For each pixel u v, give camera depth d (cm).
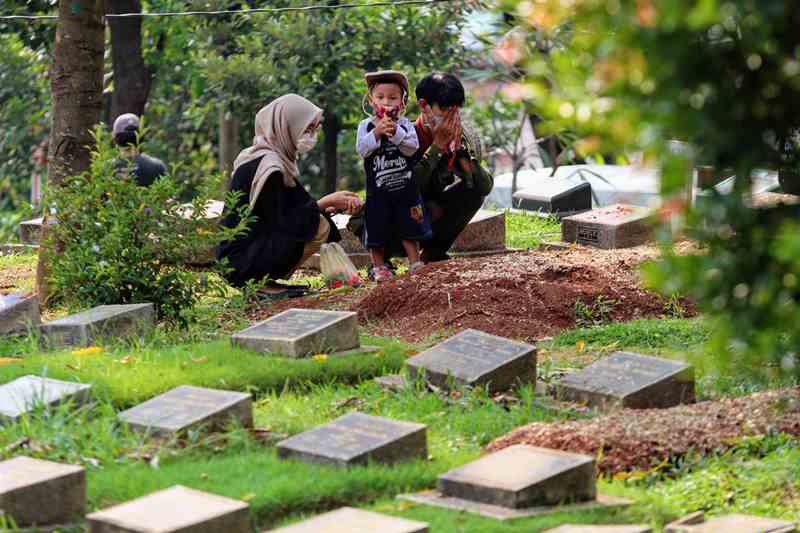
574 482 871
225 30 3322
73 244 1538
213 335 1462
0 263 2317
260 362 1228
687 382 1150
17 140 3956
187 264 1596
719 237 651
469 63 3216
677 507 892
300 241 1716
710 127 602
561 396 1162
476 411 1104
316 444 950
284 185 1722
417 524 768
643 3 582
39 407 1021
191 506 783
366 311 1580
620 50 591
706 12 559
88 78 1758
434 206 1859
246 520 781
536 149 3500
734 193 625
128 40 3350
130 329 1401
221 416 1009
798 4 598
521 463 890
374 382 1211
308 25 3183
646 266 659
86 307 1512
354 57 3175
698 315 1573
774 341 674
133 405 1102
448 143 1802
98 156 1544
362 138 1766
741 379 1189
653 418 1051
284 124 1720
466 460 968
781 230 632
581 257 1736
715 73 603
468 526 807
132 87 3369
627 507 874
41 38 3478
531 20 604
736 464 973
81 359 1231
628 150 603
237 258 1719
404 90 1783
